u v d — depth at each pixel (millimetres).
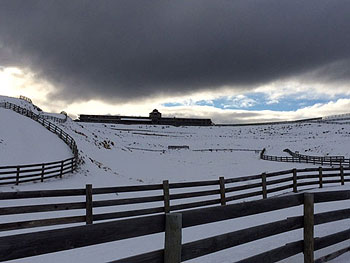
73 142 34594
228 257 5086
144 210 7961
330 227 6906
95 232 2330
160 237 6910
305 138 92750
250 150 74250
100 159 38469
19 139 29859
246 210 3469
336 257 4703
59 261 5379
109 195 14977
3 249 1904
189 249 2826
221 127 149875
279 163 46594
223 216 3229
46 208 6746
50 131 38188
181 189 18219
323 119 138375
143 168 40031
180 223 2713
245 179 10422
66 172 21203
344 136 81875
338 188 13469
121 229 2482
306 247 4008
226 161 53031
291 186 12289
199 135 117688
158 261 2676
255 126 150500
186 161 52531
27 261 5418
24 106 69062
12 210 6395
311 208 4059
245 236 3369
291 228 3912
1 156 24609
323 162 43000
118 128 119000
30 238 2020
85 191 7273
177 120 159750
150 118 157000
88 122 131375
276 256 3686
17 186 16156
